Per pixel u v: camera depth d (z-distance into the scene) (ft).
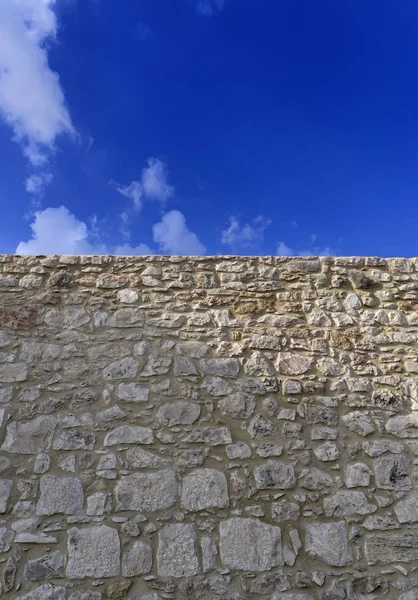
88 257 13.66
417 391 12.49
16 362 12.14
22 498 10.68
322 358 12.74
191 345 12.59
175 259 13.78
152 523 10.58
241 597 10.02
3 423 11.42
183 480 11.02
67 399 11.76
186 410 11.76
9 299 12.95
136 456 11.21
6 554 10.19
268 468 11.27
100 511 10.62
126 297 13.14
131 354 12.36
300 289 13.65
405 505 11.13
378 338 13.12
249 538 10.53
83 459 11.12
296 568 10.36
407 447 11.80
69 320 12.75
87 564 10.15
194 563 10.25
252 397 12.05
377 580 10.37
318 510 10.93
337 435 11.78
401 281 13.99
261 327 13.01
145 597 9.94
